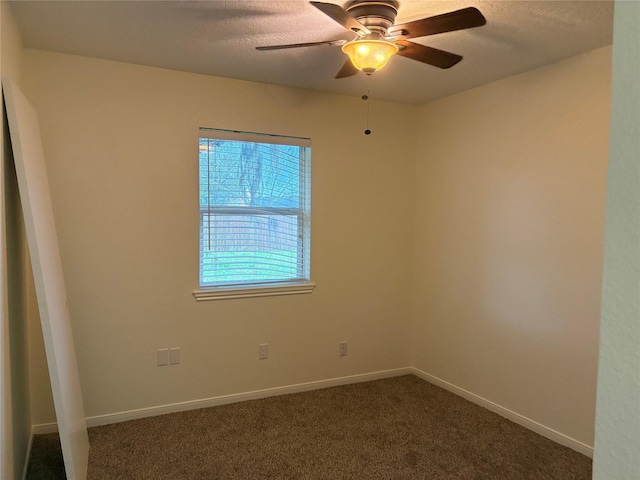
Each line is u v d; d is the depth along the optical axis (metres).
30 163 2.05
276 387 3.42
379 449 2.63
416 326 3.92
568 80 2.65
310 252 3.49
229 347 3.24
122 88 2.83
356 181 3.63
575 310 2.63
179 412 3.09
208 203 3.20
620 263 0.52
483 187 3.24
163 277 3.01
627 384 0.52
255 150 3.34
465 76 3.01
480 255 3.27
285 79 3.13
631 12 0.51
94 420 2.88
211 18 2.14
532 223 2.88
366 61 1.91
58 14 2.12
